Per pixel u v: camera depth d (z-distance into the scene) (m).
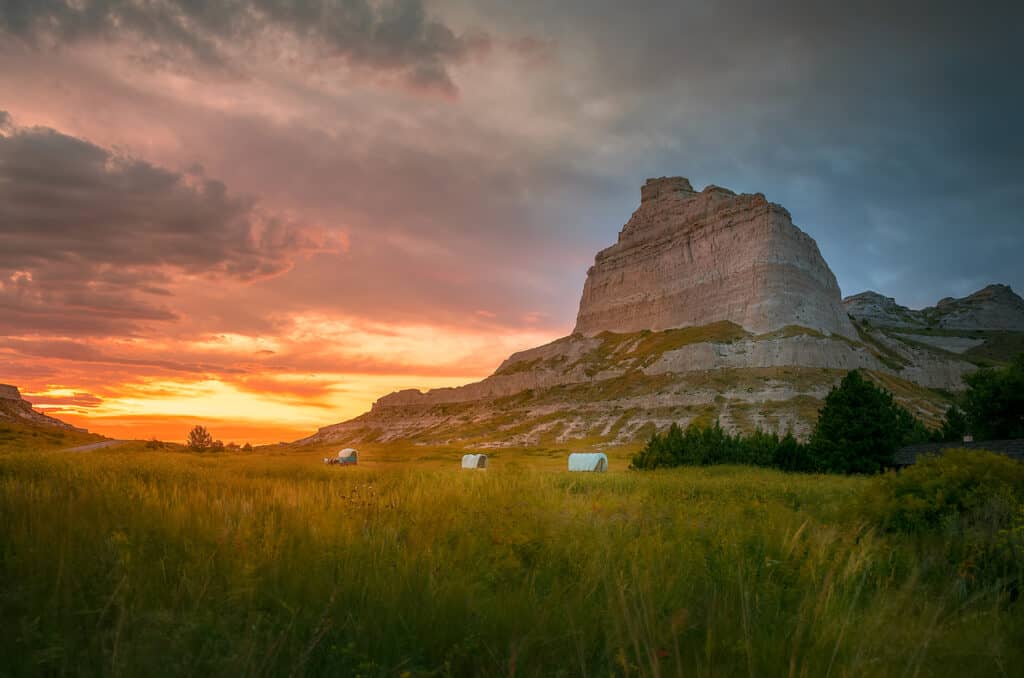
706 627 5.14
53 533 6.90
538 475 28.48
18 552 6.19
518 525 8.99
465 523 9.41
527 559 7.75
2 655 3.90
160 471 20.53
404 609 5.26
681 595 6.10
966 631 5.52
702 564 7.39
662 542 8.61
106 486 12.41
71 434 120.19
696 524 10.16
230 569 6.07
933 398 156.62
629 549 7.76
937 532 10.77
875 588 7.18
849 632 5.17
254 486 16.38
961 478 12.40
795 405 141.50
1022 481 12.16
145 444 84.31
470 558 7.36
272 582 5.85
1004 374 58.69
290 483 17.83
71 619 4.50
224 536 7.33
